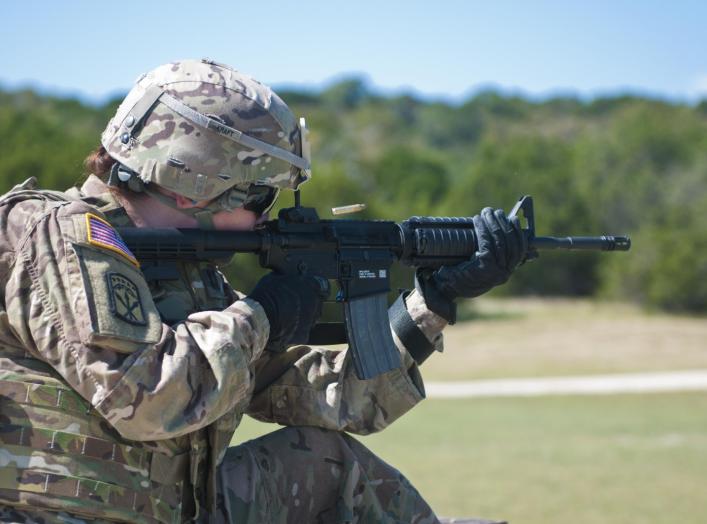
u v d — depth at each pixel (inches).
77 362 111.9
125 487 118.2
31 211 117.3
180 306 129.9
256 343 122.1
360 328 145.4
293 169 135.6
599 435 700.0
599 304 2064.5
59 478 114.1
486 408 919.7
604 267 2119.8
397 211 2405.3
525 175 2402.8
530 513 400.5
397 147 3740.2
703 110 5206.7
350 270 144.9
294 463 145.7
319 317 134.6
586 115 6781.5
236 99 129.0
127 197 132.4
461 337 1579.7
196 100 127.4
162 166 126.7
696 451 605.3
